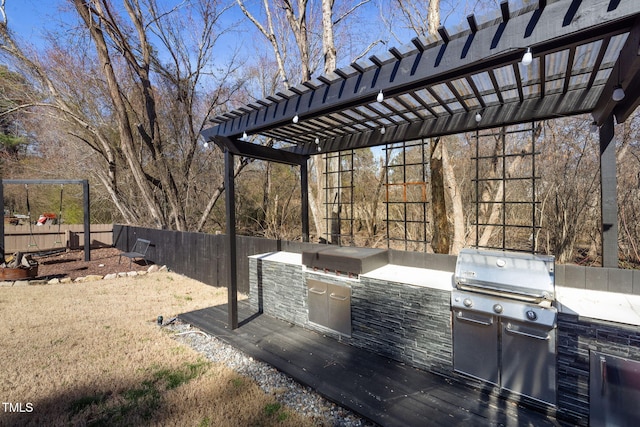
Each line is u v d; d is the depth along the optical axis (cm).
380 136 448
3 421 244
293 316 437
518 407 248
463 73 229
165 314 493
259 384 296
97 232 1245
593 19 166
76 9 848
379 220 1129
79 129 1163
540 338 235
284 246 560
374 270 375
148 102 1001
